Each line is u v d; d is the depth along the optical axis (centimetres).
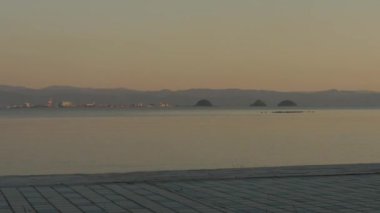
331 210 899
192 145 3919
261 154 3222
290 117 13488
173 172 1346
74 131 6100
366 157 3014
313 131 5872
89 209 900
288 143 4078
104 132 5844
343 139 4484
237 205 938
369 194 1055
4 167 2634
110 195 1035
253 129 6506
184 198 1005
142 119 11962
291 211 891
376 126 7119
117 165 2692
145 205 935
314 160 2867
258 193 1062
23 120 11594
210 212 877
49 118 13775
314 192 1075
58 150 3544
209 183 1198
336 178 1277
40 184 1161
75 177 1254
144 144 4025
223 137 4875
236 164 2675
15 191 1080
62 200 980
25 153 3344
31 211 881
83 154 3269
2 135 5275
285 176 1300
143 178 1241
